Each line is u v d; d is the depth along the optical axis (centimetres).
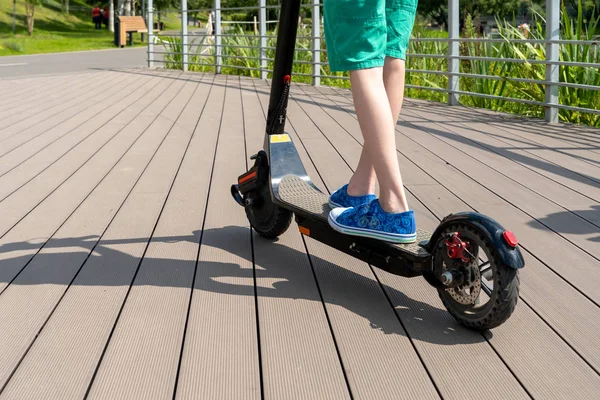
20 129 557
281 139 264
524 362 180
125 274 240
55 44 2602
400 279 235
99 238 280
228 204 330
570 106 544
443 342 190
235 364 178
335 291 225
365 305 214
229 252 262
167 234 285
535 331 197
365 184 230
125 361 180
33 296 222
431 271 201
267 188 268
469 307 195
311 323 201
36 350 186
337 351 185
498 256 182
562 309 212
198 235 283
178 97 774
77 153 456
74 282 233
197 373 174
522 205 323
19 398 164
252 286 229
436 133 518
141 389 167
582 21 595
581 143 474
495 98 623
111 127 564
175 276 238
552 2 548
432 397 163
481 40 634
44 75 1095
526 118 592
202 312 209
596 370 176
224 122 584
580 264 248
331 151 452
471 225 189
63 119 610
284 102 258
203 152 455
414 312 209
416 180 372
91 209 323
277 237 280
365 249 217
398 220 204
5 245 272
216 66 1116
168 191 355
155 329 198
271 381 170
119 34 2544
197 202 334
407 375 173
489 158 427
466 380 171
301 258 256
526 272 240
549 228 289
